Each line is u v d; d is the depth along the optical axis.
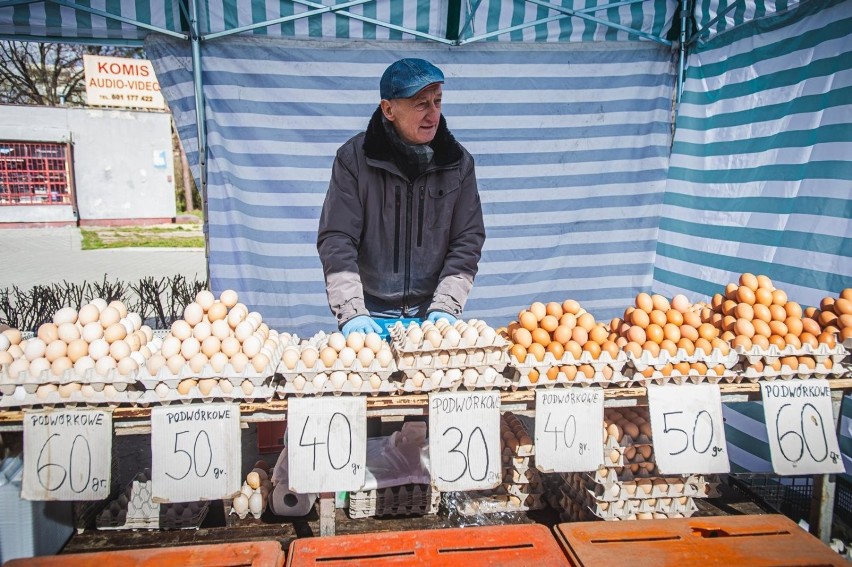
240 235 4.16
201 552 1.52
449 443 1.94
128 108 20.06
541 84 4.32
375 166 2.53
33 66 24.69
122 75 19.84
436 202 2.65
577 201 4.54
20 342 2.04
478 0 3.86
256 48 3.95
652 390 2.07
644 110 4.43
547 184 4.50
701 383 2.13
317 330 4.47
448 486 1.93
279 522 2.36
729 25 3.80
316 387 1.92
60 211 19.20
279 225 4.24
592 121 4.42
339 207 2.64
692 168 4.20
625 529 1.63
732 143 3.85
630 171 4.53
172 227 19.91
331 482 1.87
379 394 2.00
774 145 3.51
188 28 3.76
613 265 4.68
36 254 13.42
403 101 2.35
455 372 1.98
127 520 2.30
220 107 3.97
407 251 2.73
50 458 1.80
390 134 2.50
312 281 4.37
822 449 2.14
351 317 2.37
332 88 4.11
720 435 2.08
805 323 2.26
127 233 17.94
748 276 2.39
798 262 3.29
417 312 2.89
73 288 6.95
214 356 1.88
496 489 2.61
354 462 1.89
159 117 19.88
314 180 4.22
